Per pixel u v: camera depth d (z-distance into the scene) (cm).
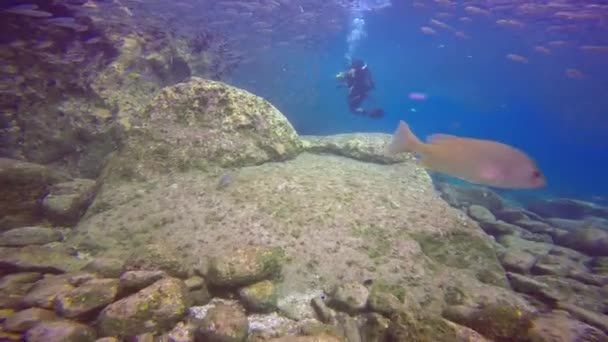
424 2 2067
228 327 238
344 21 2638
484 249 403
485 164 208
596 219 1040
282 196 429
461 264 388
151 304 253
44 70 671
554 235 714
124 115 664
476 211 718
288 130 552
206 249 352
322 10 2242
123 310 247
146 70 785
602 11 1650
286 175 477
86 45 749
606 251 622
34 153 616
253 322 275
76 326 244
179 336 242
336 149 610
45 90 656
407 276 343
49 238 405
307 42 2402
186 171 472
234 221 387
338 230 384
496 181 205
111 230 385
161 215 400
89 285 281
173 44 904
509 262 470
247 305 288
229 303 296
